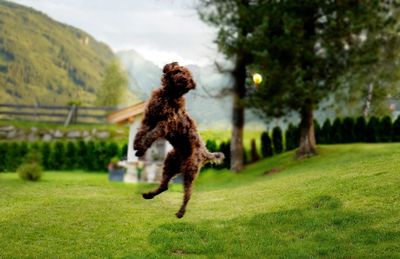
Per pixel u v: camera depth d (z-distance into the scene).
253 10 23.34
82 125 32.50
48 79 114.25
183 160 6.03
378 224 10.29
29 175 20.52
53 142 30.25
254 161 27.33
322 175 16.05
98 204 14.48
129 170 21.41
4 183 19.22
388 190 12.12
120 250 10.20
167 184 6.23
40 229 11.60
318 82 22.47
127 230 11.58
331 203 12.10
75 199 15.27
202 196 16.75
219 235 10.99
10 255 9.83
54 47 130.12
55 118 42.44
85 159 27.34
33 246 10.39
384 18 22.39
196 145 6.01
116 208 13.96
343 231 10.30
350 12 21.44
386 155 17.84
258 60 22.36
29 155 26.64
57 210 13.50
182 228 11.59
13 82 106.12
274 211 12.35
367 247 9.32
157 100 5.37
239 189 17.42
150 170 21.09
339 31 22.02
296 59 22.25
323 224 10.87
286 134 28.03
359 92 25.98
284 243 10.16
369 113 33.22
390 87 31.81
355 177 14.08
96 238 11.00
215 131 29.69
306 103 22.34
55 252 10.05
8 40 119.31
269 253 9.66
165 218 12.77
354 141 27.19
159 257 9.67
